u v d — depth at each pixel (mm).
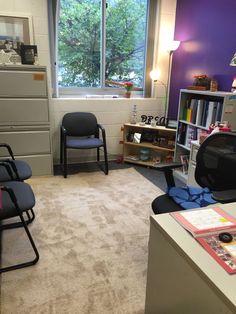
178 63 3947
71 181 3324
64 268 1864
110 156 4195
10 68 2951
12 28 3283
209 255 923
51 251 2033
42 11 3346
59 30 3652
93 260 1949
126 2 3828
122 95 4188
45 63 3533
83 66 3908
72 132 3668
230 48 2920
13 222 2391
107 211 2631
